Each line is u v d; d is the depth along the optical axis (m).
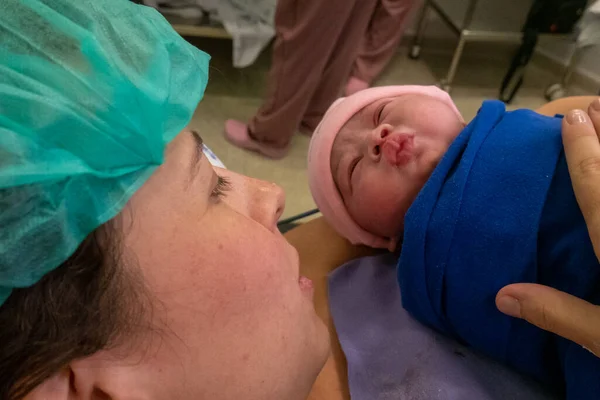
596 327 0.45
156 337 0.36
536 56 2.29
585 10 1.83
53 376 0.34
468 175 0.65
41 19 0.32
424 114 0.84
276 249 0.44
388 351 0.69
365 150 0.87
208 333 0.38
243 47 1.69
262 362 0.42
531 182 0.61
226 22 1.66
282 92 1.54
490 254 0.61
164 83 0.35
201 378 0.39
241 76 1.98
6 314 0.31
